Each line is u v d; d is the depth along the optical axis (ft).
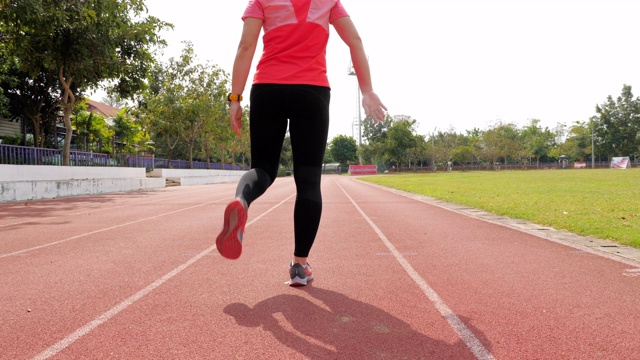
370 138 313.53
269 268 13.37
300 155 9.67
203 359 6.76
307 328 8.11
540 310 9.16
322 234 20.71
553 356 6.81
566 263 13.98
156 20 71.51
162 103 117.50
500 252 15.96
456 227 23.00
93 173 70.95
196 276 12.39
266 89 9.03
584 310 9.15
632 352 6.95
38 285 11.57
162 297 10.27
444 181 95.76
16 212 34.60
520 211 29.01
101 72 66.80
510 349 7.09
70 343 7.47
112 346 7.31
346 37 9.72
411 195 52.54
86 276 12.55
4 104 77.20
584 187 60.29
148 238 19.93
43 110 85.20
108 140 110.83
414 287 11.09
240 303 9.72
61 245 18.26
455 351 7.02
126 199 51.72
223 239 7.55
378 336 7.70
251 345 7.30
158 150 169.99
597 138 293.02
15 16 48.55
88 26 58.03
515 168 307.17
